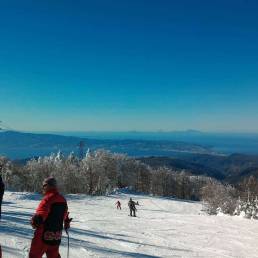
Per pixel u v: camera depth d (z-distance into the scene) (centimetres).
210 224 3081
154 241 1886
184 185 14488
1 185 694
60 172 10756
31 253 632
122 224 2684
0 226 1614
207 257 1523
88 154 11744
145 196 9938
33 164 10962
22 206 4128
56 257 649
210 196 6700
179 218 3622
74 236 1638
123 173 12725
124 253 1275
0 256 657
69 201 6825
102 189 10769
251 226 3036
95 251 1230
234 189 7862
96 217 3206
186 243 1947
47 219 636
